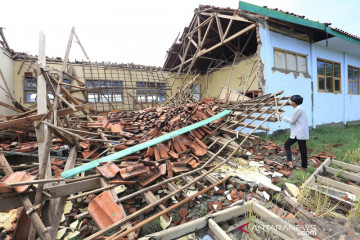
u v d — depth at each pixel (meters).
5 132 4.66
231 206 2.58
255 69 8.56
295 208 2.56
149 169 2.90
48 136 2.56
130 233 1.90
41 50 3.42
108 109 10.07
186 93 8.27
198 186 3.00
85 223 2.37
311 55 7.99
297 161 4.31
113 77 10.28
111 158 3.10
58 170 3.54
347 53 9.74
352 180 3.39
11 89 7.74
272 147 4.99
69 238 2.15
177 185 3.14
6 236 2.11
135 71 10.64
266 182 3.22
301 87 7.63
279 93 4.70
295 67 7.59
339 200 2.60
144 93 10.42
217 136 4.75
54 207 2.29
